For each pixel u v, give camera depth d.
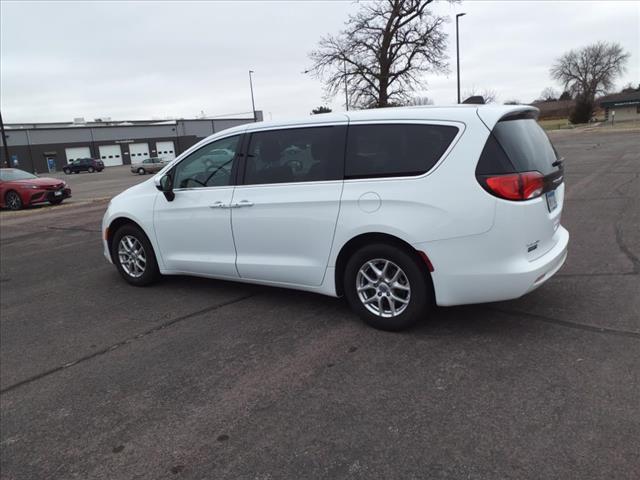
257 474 2.53
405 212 3.74
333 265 4.19
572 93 92.06
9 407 3.39
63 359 4.07
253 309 4.80
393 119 3.90
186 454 2.73
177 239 5.24
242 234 4.68
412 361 3.54
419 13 32.12
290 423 2.93
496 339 3.78
